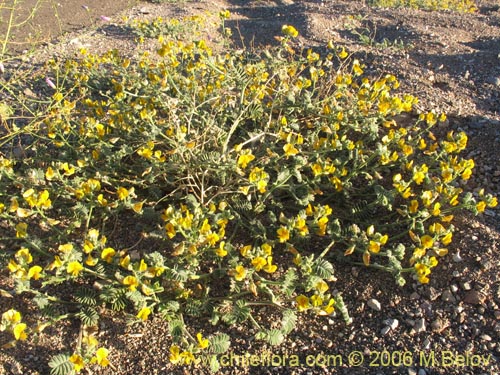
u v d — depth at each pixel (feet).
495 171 11.46
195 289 8.69
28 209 9.55
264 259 7.82
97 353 7.04
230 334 8.27
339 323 8.46
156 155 9.67
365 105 11.61
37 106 13.97
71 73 15.02
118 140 11.34
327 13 21.94
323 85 13.37
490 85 14.44
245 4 25.36
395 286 8.89
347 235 9.25
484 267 8.98
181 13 22.16
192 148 9.86
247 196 9.69
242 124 11.86
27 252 7.72
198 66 12.69
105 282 8.72
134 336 8.17
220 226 9.41
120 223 10.11
